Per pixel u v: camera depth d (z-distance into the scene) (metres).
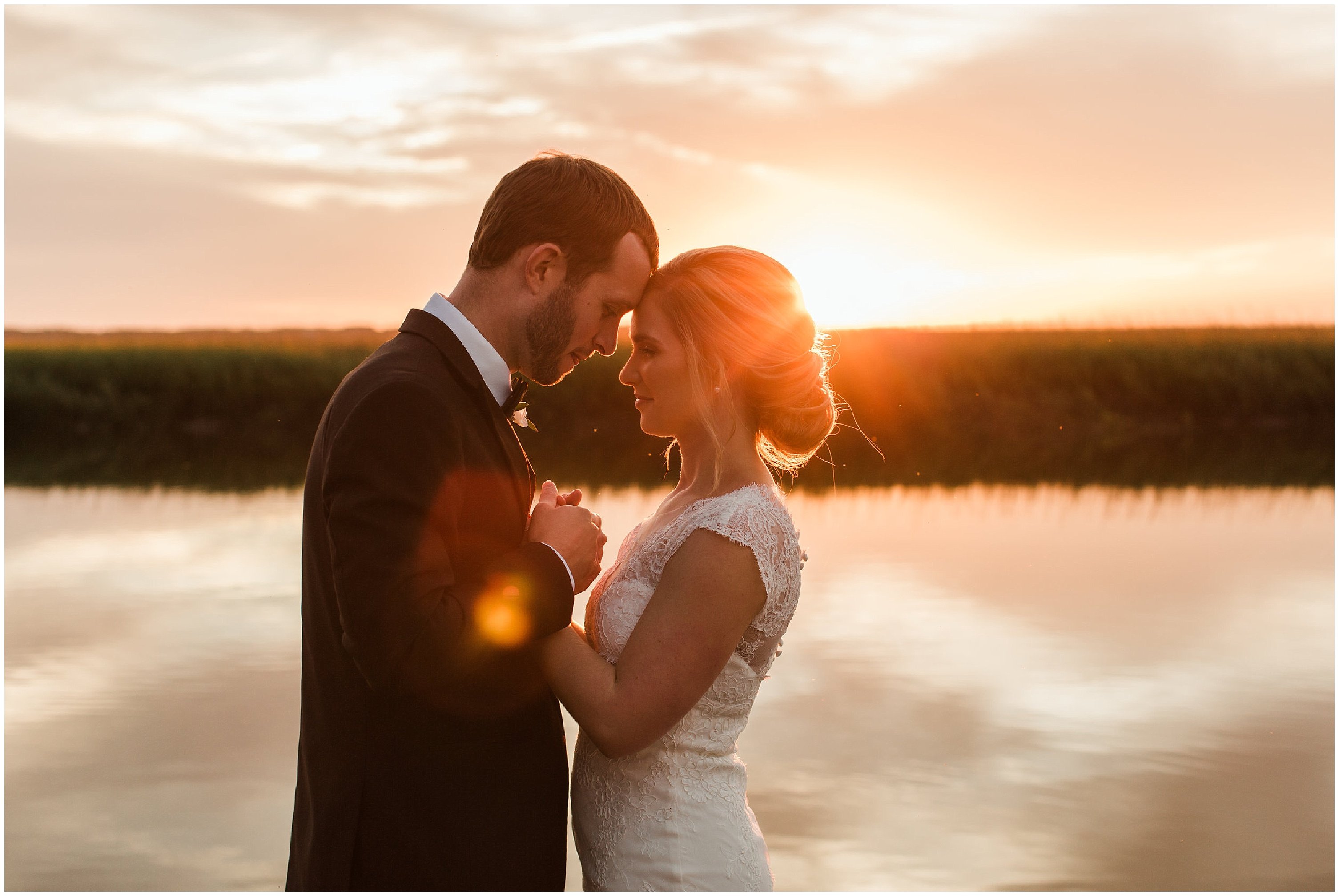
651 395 2.16
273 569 7.73
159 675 5.20
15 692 4.96
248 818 3.73
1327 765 4.18
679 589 1.96
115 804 3.82
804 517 10.57
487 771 1.96
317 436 2.05
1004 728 4.56
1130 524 10.12
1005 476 14.83
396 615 1.74
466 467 1.92
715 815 2.07
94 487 12.97
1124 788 3.97
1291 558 8.36
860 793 3.92
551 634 1.89
